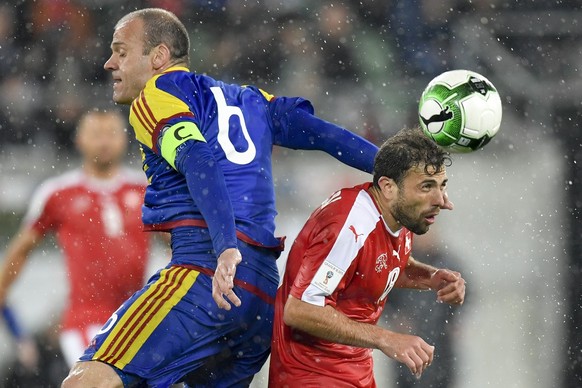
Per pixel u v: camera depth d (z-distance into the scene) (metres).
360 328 14.42
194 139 14.37
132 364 14.48
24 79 37.12
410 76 37.19
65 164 35.03
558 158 31.70
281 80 38.00
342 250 14.45
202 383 16.09
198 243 15.01
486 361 26.44
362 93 37.06
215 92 15.64
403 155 14.41
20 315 27.56
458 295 16.14
